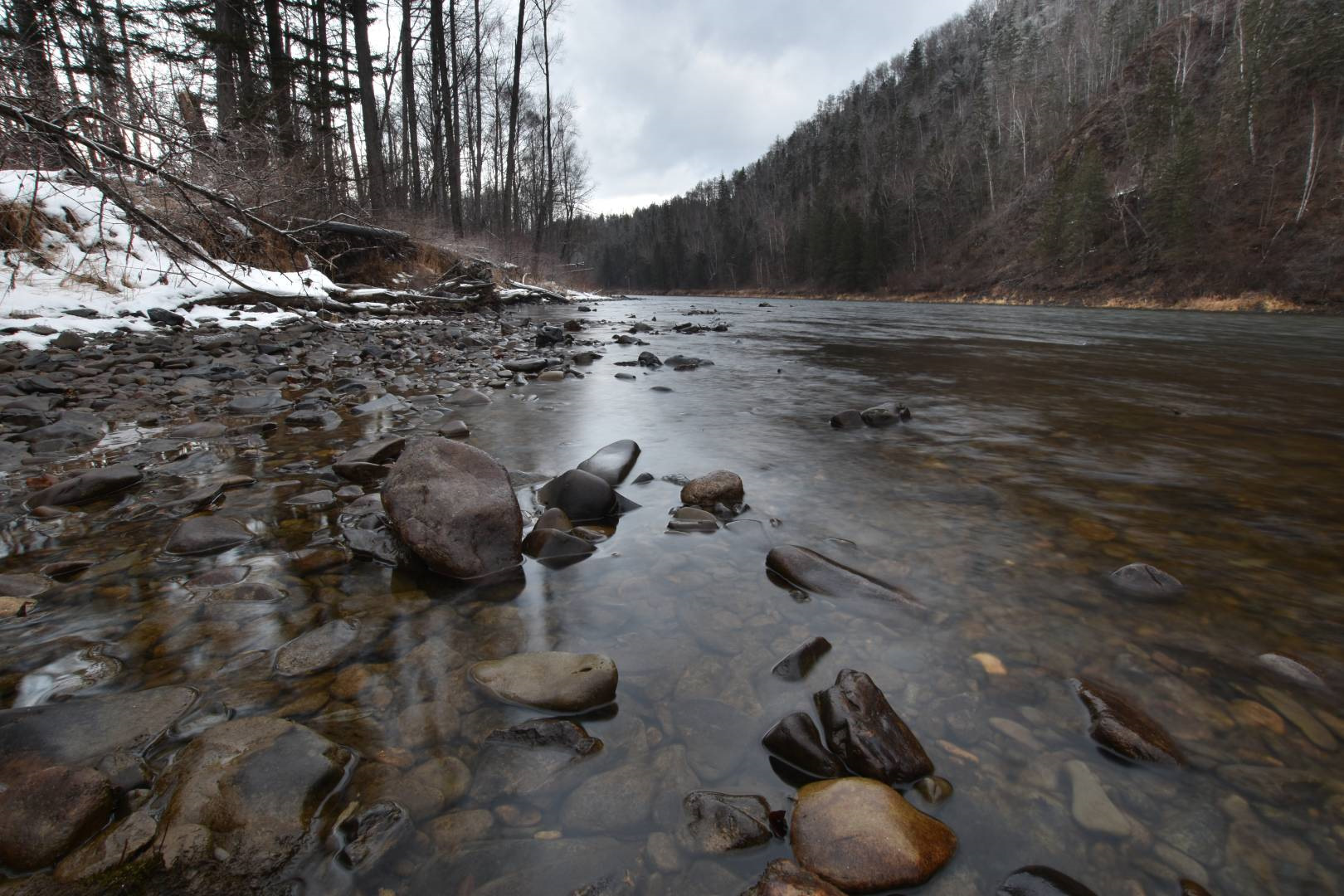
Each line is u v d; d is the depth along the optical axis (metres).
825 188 76.88
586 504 2.47
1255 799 1.10
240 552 2.12
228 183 5.80
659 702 1.37
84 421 3.81
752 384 5.84
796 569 1.94
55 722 1.20
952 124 77.12
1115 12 66.88
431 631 1.65
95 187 4.82
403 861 0.98
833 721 1.25
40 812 0.99
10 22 8.11
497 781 1.14
